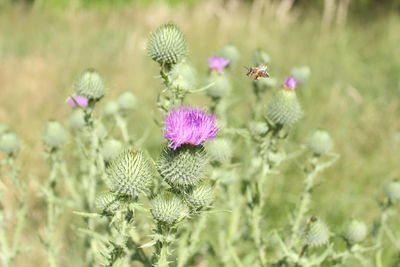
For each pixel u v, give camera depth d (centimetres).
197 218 74
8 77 154
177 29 70
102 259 67
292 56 187
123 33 224
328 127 127
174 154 63
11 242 87
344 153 118
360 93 156
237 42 199
